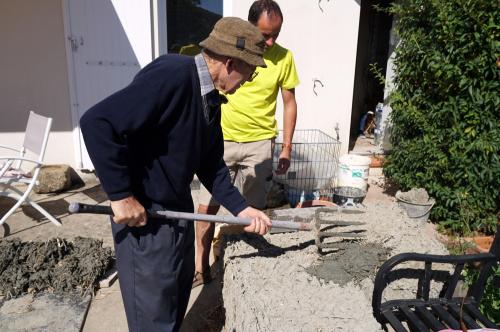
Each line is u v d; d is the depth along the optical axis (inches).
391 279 81.3
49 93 188.1
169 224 71.9
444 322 72.2
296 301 70.6
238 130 110.2
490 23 127.8
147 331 74.7
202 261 113.4
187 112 64.1
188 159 68.6
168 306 75.1
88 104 189.9
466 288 86.6
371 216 96.0
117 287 115.0
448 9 134.9
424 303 75.2
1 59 180.9
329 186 177.3
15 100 186.5
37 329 97.0
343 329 64.4
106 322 101.9
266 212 102.1
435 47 143.8
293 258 83.4
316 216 92.0
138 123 60.2
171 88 61.1
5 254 112.7
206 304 107.6
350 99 197.2
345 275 78.5
